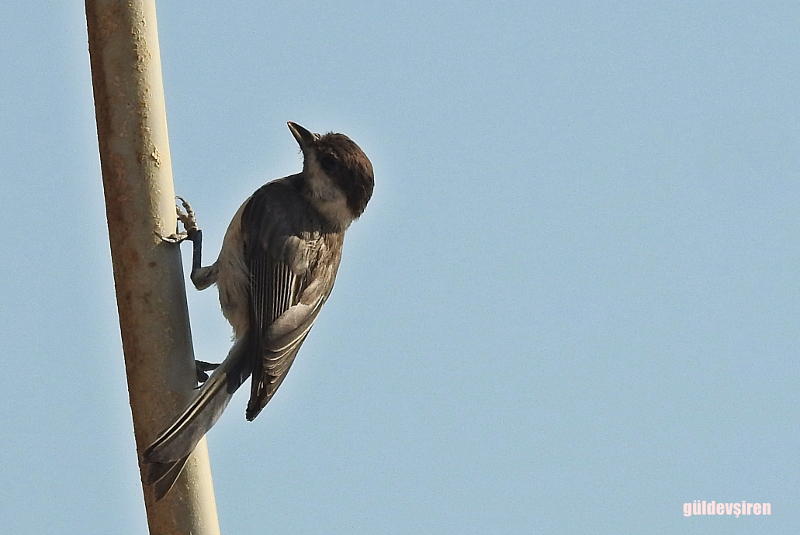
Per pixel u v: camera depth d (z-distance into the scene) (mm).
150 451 6910
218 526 7777
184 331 7574
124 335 7492
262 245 8789
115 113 7414
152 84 7508
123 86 7414
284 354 8438
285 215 9016
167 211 7582
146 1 7523
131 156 7422
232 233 8898
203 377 8320
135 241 7418
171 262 7547
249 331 8555
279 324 8539
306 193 9305
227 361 8164
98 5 7426
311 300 9000
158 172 7504
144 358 7395
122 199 7422
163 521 7449
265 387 8141
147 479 6887
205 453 7703
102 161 7516
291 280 8844
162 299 7441
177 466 7125
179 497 7426
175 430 7141
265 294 8672
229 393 7832
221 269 8844
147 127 7453
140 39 7445
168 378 7426
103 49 7430
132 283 7414
